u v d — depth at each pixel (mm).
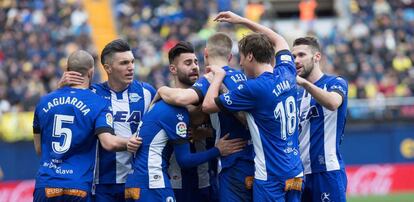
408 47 69688
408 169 55281
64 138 22141
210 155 21641
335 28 71375
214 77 21531
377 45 68625
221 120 21922
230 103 20906
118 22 73812
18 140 50375
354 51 67312
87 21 69812
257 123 21078
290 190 21406
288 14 85312
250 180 21625
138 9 72812
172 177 22922
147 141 21766
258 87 20812
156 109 21844
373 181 54250
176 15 71188
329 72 63250
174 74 22578
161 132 21734
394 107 56781
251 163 21703
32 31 63750
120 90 23625
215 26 68938
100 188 23344
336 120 23391
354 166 54375
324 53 66938
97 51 69312
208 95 21156
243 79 21906
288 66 21656
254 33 21609
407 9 77438
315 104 23453
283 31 74188
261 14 73125
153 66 61031
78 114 22203
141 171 21734
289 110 21328
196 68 22344
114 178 23312
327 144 23422
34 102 53938
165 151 21906
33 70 58312
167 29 68375
